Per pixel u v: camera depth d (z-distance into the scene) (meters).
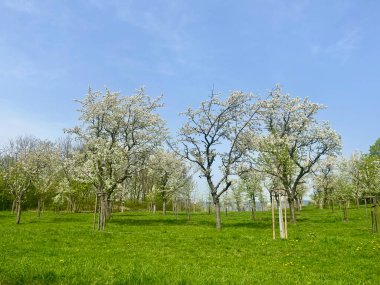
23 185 43.56
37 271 12.48
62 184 59.06
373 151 100.56
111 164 44.06
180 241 24.59
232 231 34.09
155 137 49.59
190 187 61.56
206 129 42.03
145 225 43.12
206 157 41.53
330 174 76.25
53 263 14.59
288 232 31.94
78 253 18.47
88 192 69.94
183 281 11.84
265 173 46.00
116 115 47.44
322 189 80.25
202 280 12.05
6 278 12.05
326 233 30.78
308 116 50.06
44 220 49.22
